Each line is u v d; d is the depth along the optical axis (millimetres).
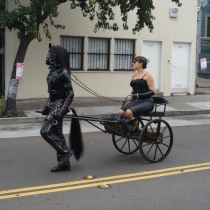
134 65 7570
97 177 6500
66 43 15547
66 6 15211
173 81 17703
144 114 7434
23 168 6992
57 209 5074
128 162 7500
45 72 15227
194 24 17734
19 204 5238
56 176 6520
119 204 5285
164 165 7309
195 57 17969
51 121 6438
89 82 16000
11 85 12125
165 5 17031
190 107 14758
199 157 7945
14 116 12055
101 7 12547
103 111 13438
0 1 14344
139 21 12930
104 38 16141
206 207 5238
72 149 6922
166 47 17266
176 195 5680
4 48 14992
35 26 11250
